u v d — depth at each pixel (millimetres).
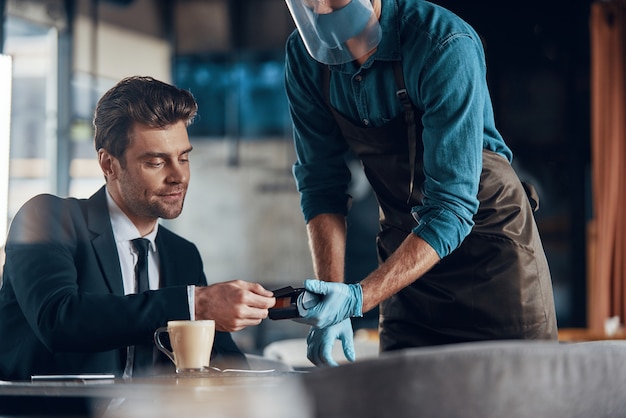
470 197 1934
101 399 1479
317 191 2312
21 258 1935
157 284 2113
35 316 1826
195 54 8789
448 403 881
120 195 2096
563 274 8039
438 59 1911
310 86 2195
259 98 8773
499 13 8117
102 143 2078
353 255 8266
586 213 8039
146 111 2033
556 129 8078
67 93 7617
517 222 2088
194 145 8805
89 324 1732
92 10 7812
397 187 2152
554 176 8078
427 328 2176
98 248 2023
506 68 8141
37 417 1439
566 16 8055
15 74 7496
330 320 1807
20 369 1938
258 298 1699
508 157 2197
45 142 7574
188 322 1573
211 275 8766
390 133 2098
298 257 8648
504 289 2068
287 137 8703
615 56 6199
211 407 1090
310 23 1864
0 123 2053
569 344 988
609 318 6062
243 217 8727
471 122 1917
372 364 878
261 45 8781
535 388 906
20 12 7156
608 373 971
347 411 888
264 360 2098
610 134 6164
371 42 1899
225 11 8727
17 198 7480
